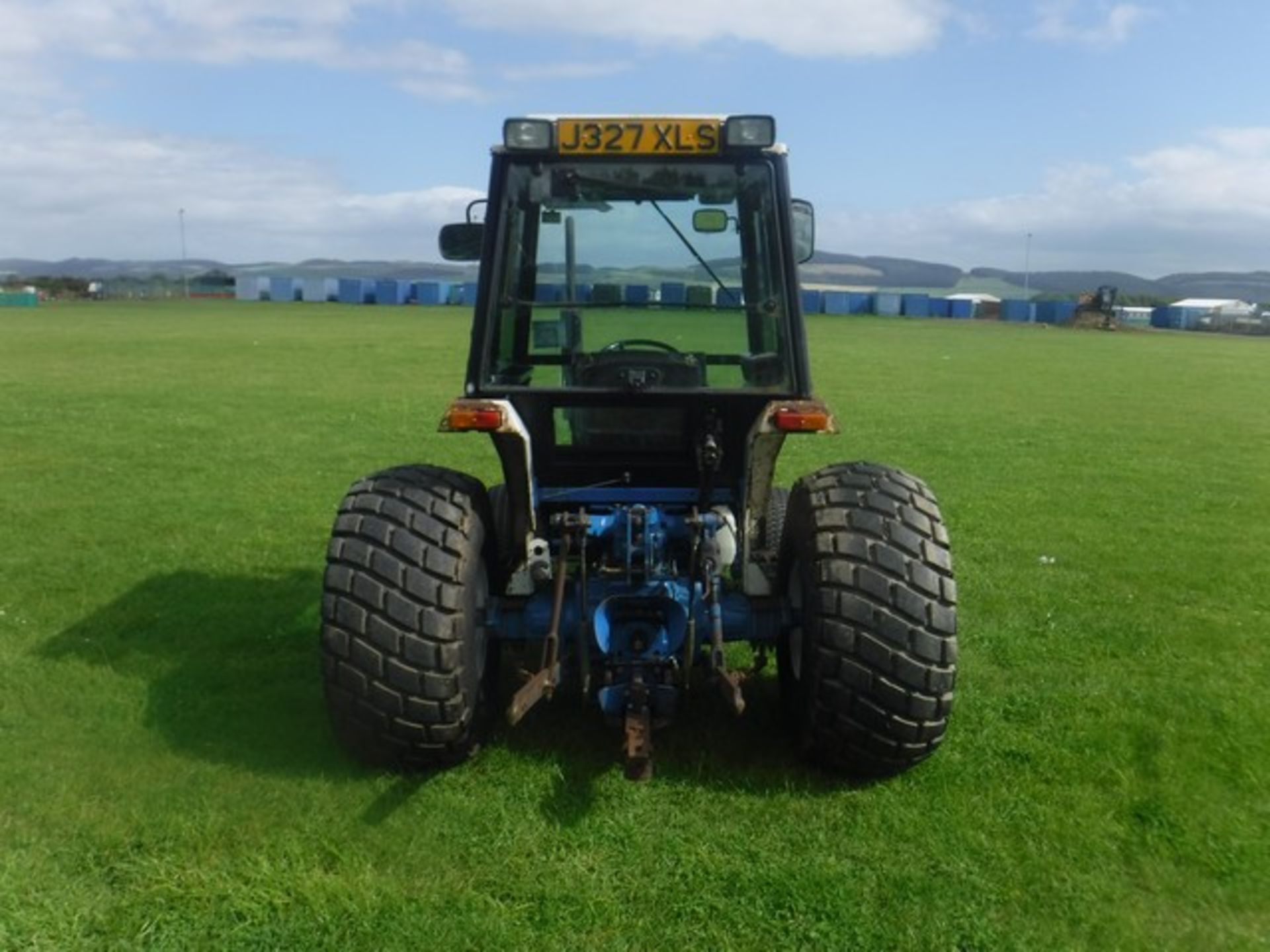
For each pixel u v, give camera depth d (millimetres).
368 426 13625
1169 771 4273
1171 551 7988
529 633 4223
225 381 18562
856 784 4078
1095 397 19141
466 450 11977
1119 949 3211
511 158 4523
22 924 3193
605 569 4297
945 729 3928
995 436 14000
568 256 4578
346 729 3918
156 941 3158
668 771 4168
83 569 6996
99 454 11242
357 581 3812
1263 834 3812
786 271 4508
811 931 3246
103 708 4730
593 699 4582
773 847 3674
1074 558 7758
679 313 4590
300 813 3832
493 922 3252
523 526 4492
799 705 4105
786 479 10773
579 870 3520
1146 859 3662
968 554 7812
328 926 3227
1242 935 3281
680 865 3557
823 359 27047
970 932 3258
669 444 4633
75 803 3875
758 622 4258
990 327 50531
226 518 8469
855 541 3842
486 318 4547
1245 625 6246
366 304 64062
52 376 19125
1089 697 5008
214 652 5469
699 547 4148
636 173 4527
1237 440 14023
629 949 3168
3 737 4426
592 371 4605
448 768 4125
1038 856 3658
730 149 4418
